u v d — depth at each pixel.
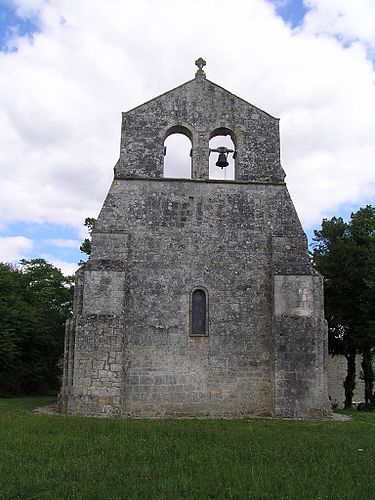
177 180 22.11
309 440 12.77
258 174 22.52
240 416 19.91
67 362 19.95
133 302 20.69
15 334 34.44
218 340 20.62
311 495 7.85
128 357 20.16
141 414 19.66
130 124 22.53
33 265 49.06
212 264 21.36
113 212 21.41
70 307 48.41
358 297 31.48
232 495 7.84
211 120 22.95
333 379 48.53
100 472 9.02
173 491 7.95
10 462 9.57
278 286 20.78
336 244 33.47
